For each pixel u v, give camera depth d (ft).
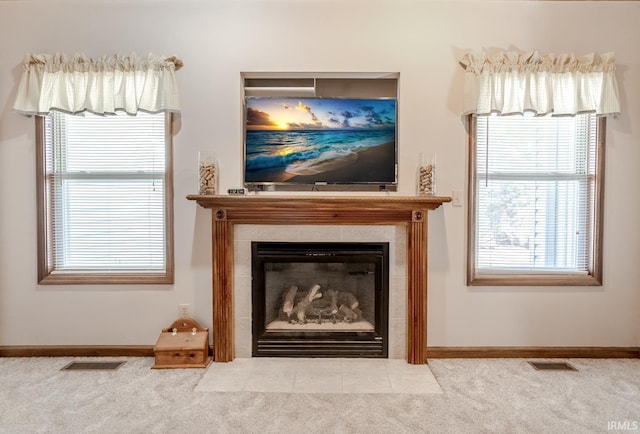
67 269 9.73
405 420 6.88
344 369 8.76
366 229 9.25
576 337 9.48
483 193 9.62
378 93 10.41
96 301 9.50
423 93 9.32
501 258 9.71
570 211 9.63
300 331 9.41
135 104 8.95
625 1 9.19
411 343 9.07
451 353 9.43
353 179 9.33
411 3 9.29
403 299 9.27
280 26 9.33
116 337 9.54
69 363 9.09
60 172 9.62
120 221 9.70
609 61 8.89
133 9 9.28
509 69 8.88
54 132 9.57
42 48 9.26
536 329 9.49
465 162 9.37
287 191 9.69
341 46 9.33
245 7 9.32
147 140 9.62
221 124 9.37
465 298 9.45
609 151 9.34
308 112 9.32
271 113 9.33
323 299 9.81
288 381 8.20
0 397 7.58
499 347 9.46
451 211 9.39
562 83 8.91
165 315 9.52
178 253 9.45
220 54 9.34
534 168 9.60
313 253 9.24
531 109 8.82
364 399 7.53
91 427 6.64
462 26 9.27
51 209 9.60
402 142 9.36
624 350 9.46
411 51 9.31
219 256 9.12
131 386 8.00
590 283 9.40
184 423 6.76
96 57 9.28
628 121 9.32
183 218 9.43
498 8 9.25
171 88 9.07
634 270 9.43
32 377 8.39
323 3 9.30
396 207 8.98
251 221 9.12
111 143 9.62
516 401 7.48
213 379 8.29
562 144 9.57
